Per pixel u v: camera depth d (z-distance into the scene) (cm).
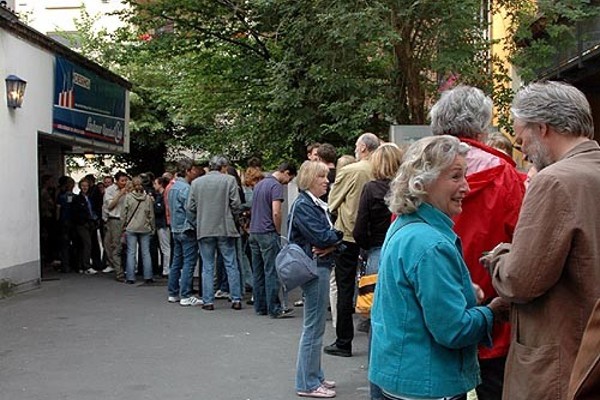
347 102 1222
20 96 1130
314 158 821
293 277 559
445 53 1131
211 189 976
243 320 908
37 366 683
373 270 560
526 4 1163
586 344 187
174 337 810
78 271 1502
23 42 1189
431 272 283
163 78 2506
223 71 1859
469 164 351
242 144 1903
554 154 289
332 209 676
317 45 1256
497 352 345
